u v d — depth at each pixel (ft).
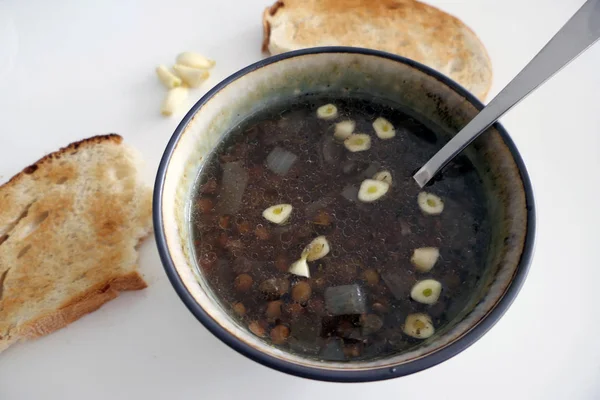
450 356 0.87
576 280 1.13
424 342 0.96
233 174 1.11
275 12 1.38
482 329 0.88
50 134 1.30
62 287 1.11
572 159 1.25
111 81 1.35
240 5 1.44
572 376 1.06
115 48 1.39
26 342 1.10
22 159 1.28
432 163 1.08
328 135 1.15
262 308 1.00
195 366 1.07
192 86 1.34
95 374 1.07
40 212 1.18
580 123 1.29
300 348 0.97
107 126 1.30
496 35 1.41
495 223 1.03
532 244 0.93
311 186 1.10
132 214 1.17
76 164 1.22
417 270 1.03
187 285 0.91
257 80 1.10
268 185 1.10
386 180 1.10
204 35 1.40
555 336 1.09
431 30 1.37
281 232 1.06
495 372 1.06
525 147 1.26
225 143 1.13
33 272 1.13
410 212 1.07
